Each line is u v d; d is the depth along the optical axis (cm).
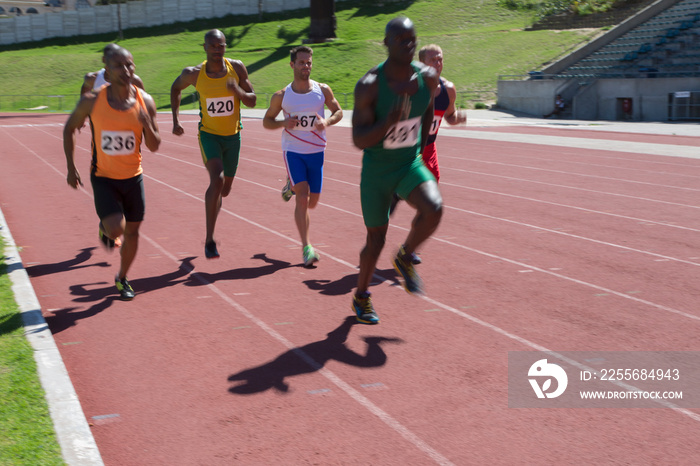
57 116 3603
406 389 375
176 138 2191
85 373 400
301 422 338
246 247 716
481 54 4188
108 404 360
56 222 852
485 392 371
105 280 595
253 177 1264
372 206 451
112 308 518
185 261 659
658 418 341
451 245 724
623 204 967
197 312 508
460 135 2167
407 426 333
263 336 457
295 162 638
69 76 5219
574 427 332
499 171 1327
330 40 4950
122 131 487
